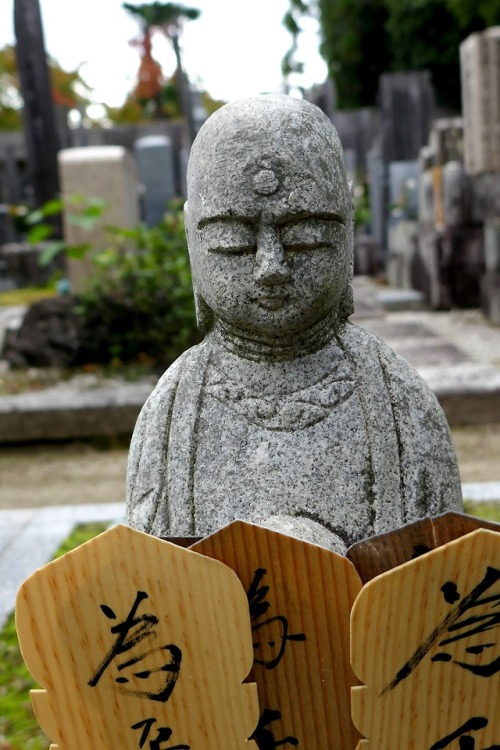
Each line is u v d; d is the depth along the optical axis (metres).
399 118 14.38
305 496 1.61
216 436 1.67
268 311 1.59
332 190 1.57
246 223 1.56
